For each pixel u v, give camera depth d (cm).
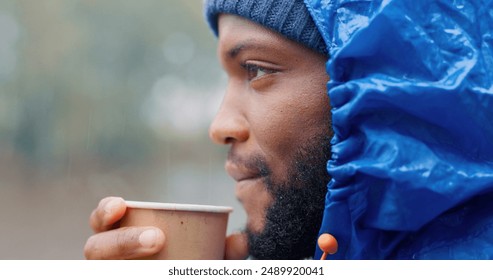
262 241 99
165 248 93
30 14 856
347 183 84
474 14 83
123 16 880
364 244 88
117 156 829
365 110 83
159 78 884
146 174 780
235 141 105
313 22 95
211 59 888
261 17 97
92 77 859
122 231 94
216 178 748
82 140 827
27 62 848
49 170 777
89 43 868
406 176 79
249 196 102
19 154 800
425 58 82
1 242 467
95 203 655
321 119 97
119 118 853
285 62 98
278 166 99
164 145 860
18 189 689
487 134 81
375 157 82
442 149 81
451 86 80
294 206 97
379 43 83
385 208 82
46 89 842
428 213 81
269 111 99
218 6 105
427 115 81
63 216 580
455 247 82
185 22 894
